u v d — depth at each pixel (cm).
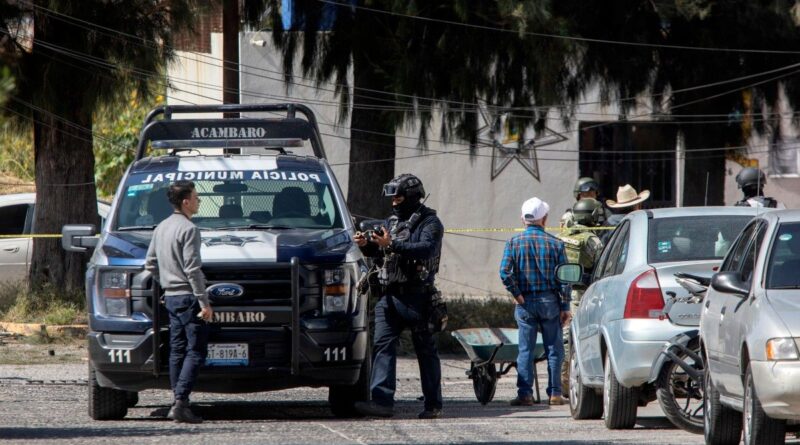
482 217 9419
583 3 7188
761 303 2823
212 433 3491
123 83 6631
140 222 4212
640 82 7500
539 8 6450
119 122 9869
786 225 3020
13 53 6325
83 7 6456
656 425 3925
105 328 3841
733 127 7919
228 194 4303
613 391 3600
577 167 9456
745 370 2848
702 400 3494
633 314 3462
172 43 6712
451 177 9400
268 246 3869
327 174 4462
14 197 7838
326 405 4688
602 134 9494
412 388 5522
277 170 4422
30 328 6606
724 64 7644
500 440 3312
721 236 3612
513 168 9425
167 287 3728
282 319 3806
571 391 4222
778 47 7675
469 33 6844
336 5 7162
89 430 3566
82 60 6550
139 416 4244
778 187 9738
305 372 3822
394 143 7606
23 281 7331
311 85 7531
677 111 7800
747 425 2819
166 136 4591
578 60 7088
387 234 3875
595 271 4134
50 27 6531
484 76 6912
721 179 8219
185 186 3766
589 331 3916
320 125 8831
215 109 4662
